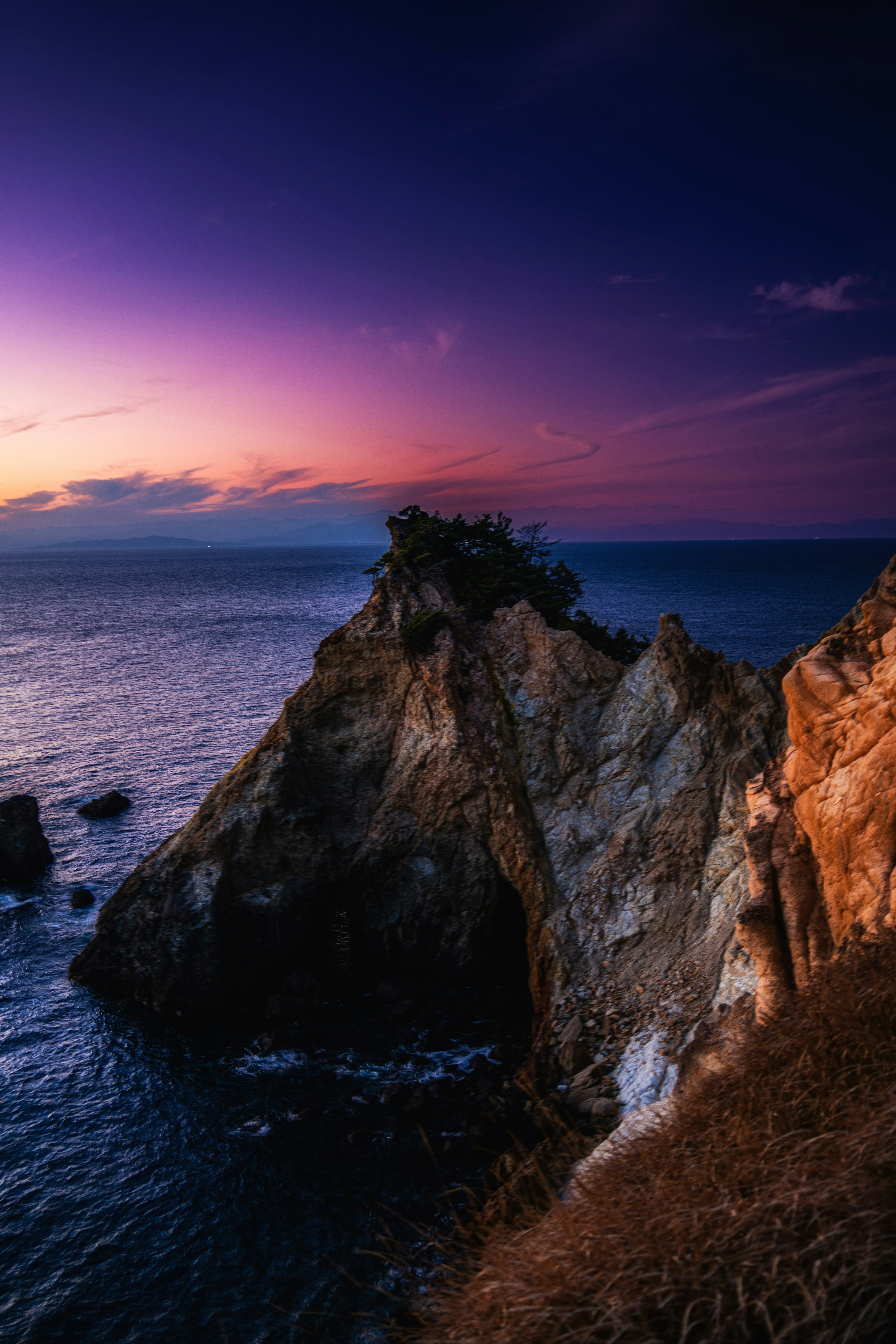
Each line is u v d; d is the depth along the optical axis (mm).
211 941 36625
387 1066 31172
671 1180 5688
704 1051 17453
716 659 37312
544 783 37781
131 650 152125
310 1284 21469
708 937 28859
